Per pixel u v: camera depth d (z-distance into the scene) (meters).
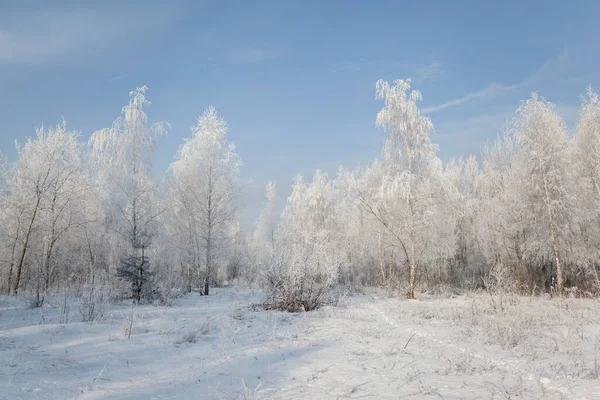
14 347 7.99
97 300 14.02
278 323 12.41
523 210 24.62
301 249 17.06
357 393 5.41
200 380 6.16
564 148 23.48
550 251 23.98
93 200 27.03
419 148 24.55
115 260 22.39
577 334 10.02
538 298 20.59
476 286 29.62
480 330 10.80
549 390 5.55
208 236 25.45
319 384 5.88
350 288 27.42
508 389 5.55
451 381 6.00
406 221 23.89
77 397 5.19
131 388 5.69
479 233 29.77
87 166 26.00
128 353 8.00
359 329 11.16
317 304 16.61
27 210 24.89
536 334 10.07
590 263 23.67
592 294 22.84
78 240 27.47
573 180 23.92
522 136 24.20
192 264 26.09
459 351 8.25
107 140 21.95
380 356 7.84
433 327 11.80
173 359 7.65
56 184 24.62
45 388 5.48
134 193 21.17
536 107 24.05
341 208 42.00
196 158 27.20
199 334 10.12
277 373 6.55
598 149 22.89
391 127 25.02
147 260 19.73
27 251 26.38
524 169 24.42
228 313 14.38
